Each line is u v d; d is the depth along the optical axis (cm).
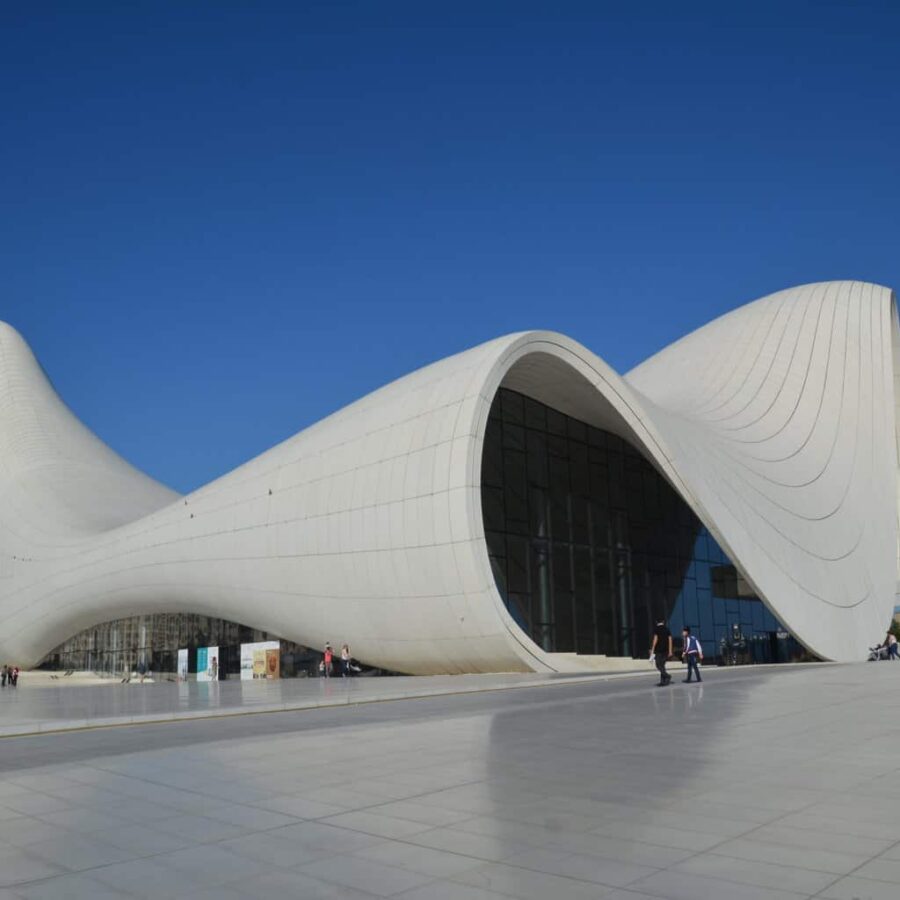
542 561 3116
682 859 536
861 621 3506
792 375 4300
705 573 3775
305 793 764
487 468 2980
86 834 641
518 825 631
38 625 4497
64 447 5494
